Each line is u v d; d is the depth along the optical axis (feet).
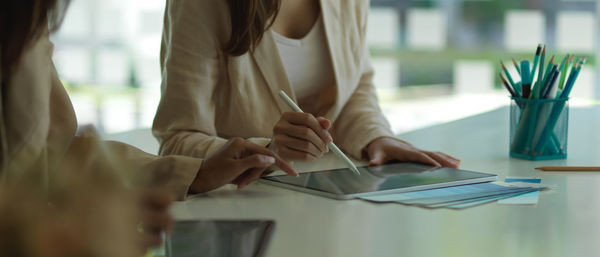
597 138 5.19
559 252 2.16
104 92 18.85
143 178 3.14
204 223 2.56
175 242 2.25
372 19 21.30
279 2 4.36
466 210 2.77
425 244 2.26
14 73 2.70
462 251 2.18
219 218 2.70
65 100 3.10
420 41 21.18
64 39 19.13
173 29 4.25
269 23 4.56
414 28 21.16
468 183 3.41
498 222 2.56
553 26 19.11
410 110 10.66
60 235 1.34
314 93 4.94
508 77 4.37
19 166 2.71
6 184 1.45
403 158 4.18
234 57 4.36
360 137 4.50
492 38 20.54
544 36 19.42
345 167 4.06
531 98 4.19
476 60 20.81
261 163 3.20
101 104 17.26
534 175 3.67
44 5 2.52
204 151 3.86
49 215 1.37
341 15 4.84
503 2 20.26
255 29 4.32
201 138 3.98
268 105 4.58
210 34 4.25
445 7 20.92
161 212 2.10
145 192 2.10
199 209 2.90
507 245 2.24
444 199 2.98
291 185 3.34
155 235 2.05
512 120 4.35
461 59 20.97
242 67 4.41
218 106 4.57
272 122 4.58
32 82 2.76
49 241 1.33
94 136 2.70
